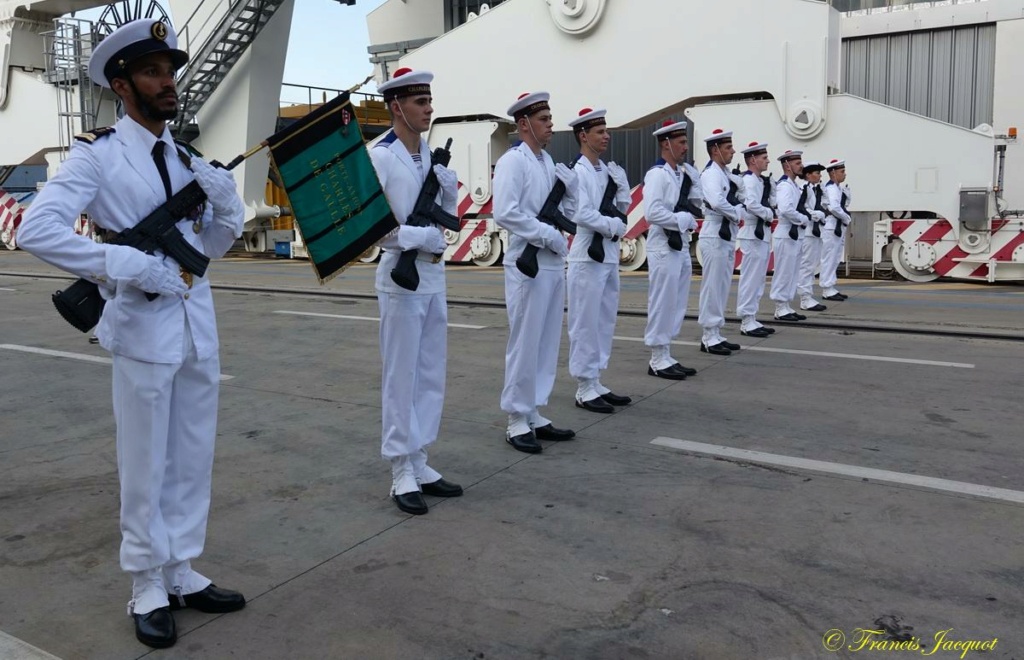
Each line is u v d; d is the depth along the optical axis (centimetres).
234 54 1603
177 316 298
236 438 540
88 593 340
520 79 1411
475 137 1486
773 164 1248
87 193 278
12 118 1952
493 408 602
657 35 1291
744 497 427
